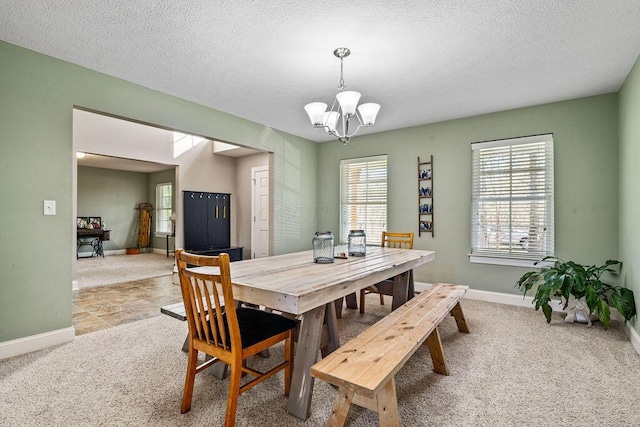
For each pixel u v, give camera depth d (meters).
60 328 2.55
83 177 8.24
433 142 4.26
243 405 1.76
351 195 5.02
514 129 3.71
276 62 2.62
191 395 1.68
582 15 1.99
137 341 2.60
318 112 2.52
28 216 2.40
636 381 1.99
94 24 2.10
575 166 3.38
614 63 2.62
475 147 3.94
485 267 3.87
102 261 7.31
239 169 6.93
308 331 1.72
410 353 1.52
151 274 5.64
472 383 1.97
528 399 1.80
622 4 1.88
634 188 2.61
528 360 2.28
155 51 2.45
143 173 9.34
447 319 3.17
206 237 6.44
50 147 2.51
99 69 2.74
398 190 4.54
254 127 4.26
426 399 1.80
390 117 4.02
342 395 1.47
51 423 1.58
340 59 2.58
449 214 4.12
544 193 3.54
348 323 3.08
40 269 2.46
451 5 1.91
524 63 2.63
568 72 2.78
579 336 2.71
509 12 1.97
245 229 6.78
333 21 2.07
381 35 2.23
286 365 1.82
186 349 2.40
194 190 6.29
